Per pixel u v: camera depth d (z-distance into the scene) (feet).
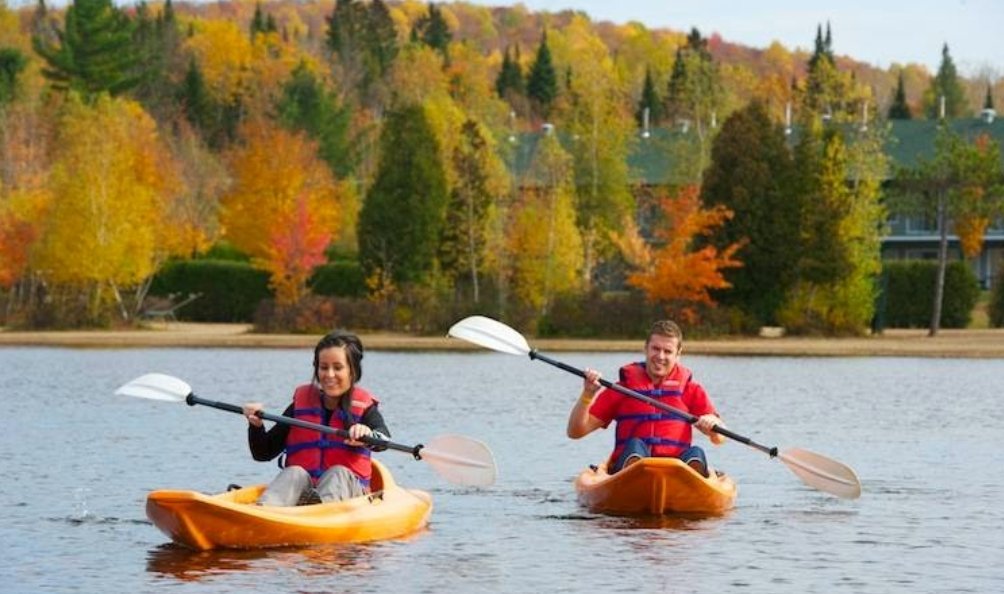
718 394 123.95
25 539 53.62
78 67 394.11
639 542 53.62
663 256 203.21
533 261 213.46
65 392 119.55
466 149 235.40
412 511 55.11
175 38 498.28
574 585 46.52
